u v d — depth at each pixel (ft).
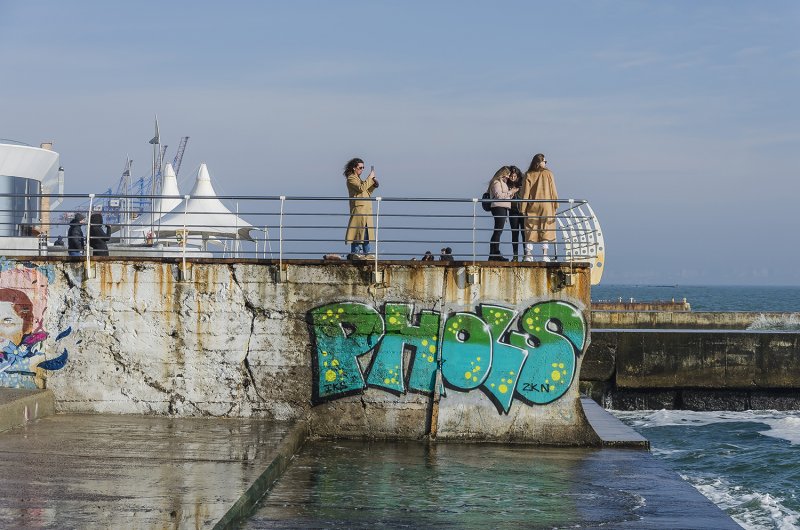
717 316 199.72
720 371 104.88
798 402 105.09
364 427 62.80
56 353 63.31
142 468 47.42
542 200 63.57
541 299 62.54
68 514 38.17
